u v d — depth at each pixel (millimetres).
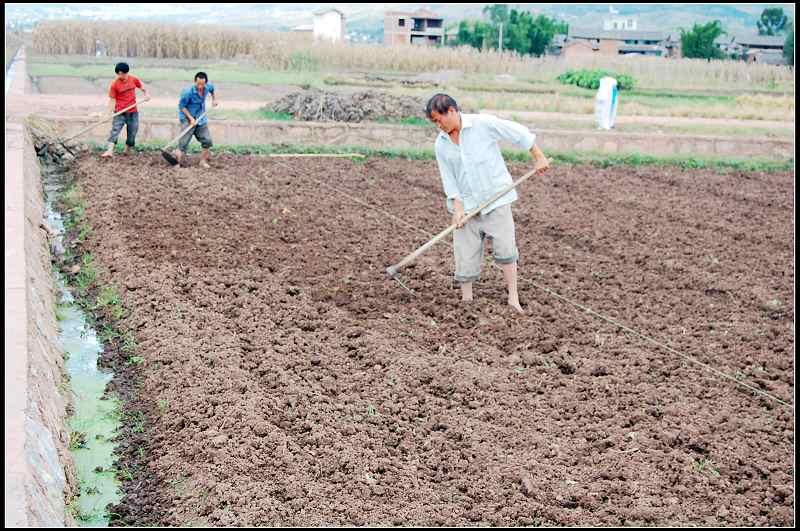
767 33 84250
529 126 20094
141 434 6703
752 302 9789
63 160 15648
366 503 5734
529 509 5719
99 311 9109
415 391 7230
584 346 8320
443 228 12164
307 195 13602
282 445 6312
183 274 9789
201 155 15492
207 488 5844
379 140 18156
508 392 7320
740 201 14867
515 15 66625
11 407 5727
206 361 7668
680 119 23062
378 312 8953
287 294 9367
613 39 79812
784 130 21062
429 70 36156
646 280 10320
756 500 5930
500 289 9719
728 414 7047
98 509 5801
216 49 39312
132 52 39594
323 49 35344
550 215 13188
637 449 6477
